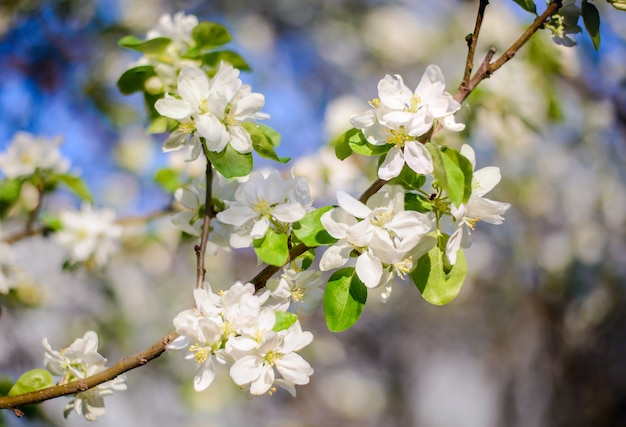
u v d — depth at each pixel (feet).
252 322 2.57
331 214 2.60
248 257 6.75
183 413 6.73
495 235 7.96
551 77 5.10
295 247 2.66
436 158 2.54
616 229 7.18
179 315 2.60
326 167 3.91
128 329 5.93
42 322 5.53
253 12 7.10
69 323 5.62
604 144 6.74
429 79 2.61
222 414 8.11
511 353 9.08
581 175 7.11
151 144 5.78
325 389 10.30
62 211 3.77
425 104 2.60
